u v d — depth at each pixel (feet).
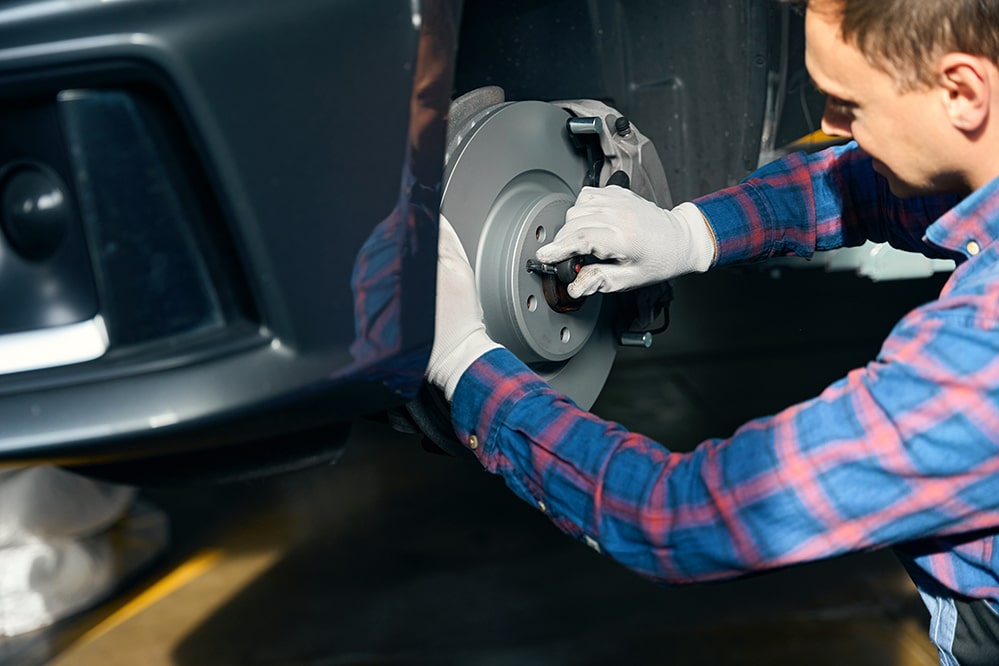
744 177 5.09
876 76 2.63
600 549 3.07
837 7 2.63
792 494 2.65
